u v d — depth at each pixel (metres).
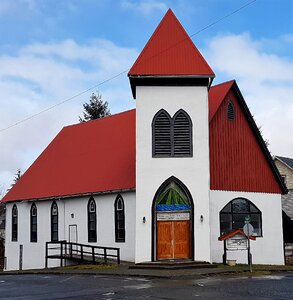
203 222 28.16
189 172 28.53
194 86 29.23
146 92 29.12
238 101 33.56
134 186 31.14
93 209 35.38
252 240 31.95
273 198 34.06
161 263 27.03
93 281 21.98
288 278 22.19
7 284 22.34
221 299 15.80
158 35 30.12
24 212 42.12
